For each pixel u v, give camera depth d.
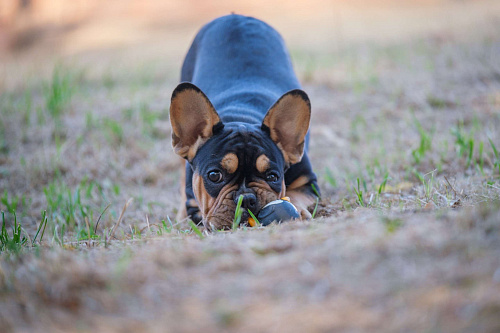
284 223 4.94
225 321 2.98
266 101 6.80
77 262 3.91
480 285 2.99
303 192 6.56
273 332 2.85
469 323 2.71
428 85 11.61
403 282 3.15
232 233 4.74
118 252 4.34
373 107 11.06
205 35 7.95
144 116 10.86
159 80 14.61
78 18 30.88
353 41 17.58
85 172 8.94
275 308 3.06
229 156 5.62
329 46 17.36
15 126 10.77
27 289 3.55
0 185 8.69
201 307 3.15
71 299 3.37
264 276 3.43
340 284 3.22
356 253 3.56
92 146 9.89
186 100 5.84
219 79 7.29
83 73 15.02
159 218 7.16
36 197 8.23
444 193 5.95
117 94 12.82
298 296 3.15
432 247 3.49
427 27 17.66
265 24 7.97
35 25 30.59
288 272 3.43
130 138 10.13
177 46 21.48
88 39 26.20
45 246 5.14
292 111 5.98
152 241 4.68
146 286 3.45
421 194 6.19
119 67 16.88
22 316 3.26
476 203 4.84
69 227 6.82
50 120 10.99
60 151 9.55
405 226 3.97
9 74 16.52
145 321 3.08
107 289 3.46
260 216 5.46
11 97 12.80
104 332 3.01
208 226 5.68
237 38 7.54
